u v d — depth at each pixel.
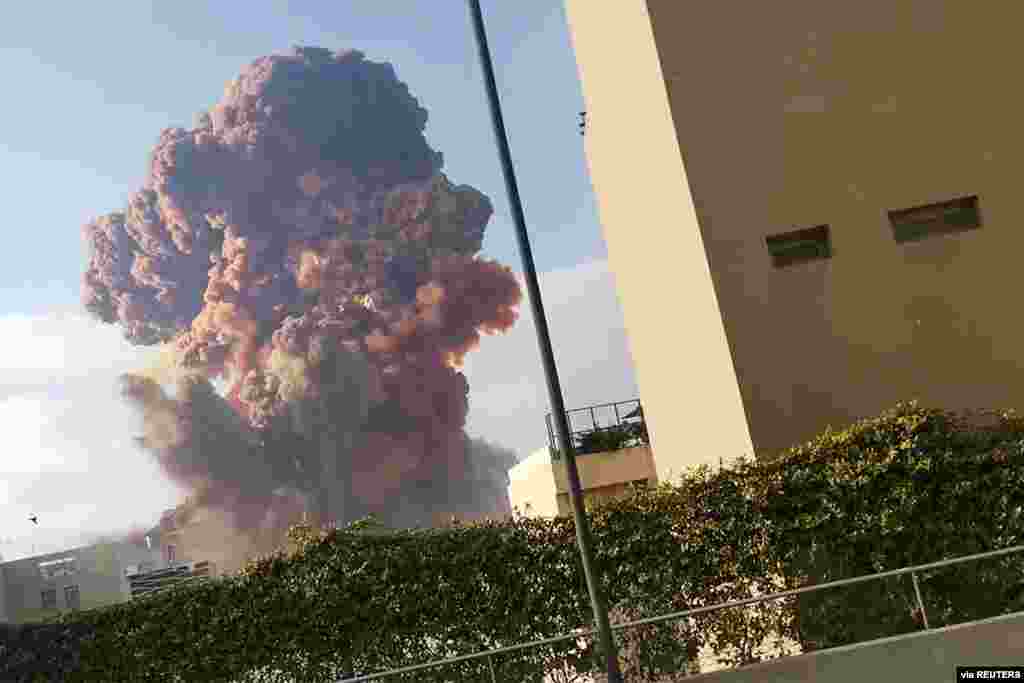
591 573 9.53
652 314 18.14
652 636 12.03
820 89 13.80
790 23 13.96
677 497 12.31
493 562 12.86
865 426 11.96
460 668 12.25
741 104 13.78
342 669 13.12
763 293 13.31
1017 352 13.21
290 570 13.52
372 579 13.18
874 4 13.97
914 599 11.46
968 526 11.55
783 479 11.95
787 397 13.05
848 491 11.80
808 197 13.55
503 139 9.76
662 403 18.95
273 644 13.36
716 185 13.57
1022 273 13.37
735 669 10.76
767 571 11.90
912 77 13.83
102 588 70.81
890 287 13.33
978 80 13.82
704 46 13.95
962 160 13.64
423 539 13.23
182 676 13.57
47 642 14.01
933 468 11.65
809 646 11.62
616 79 17.22
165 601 13.83
